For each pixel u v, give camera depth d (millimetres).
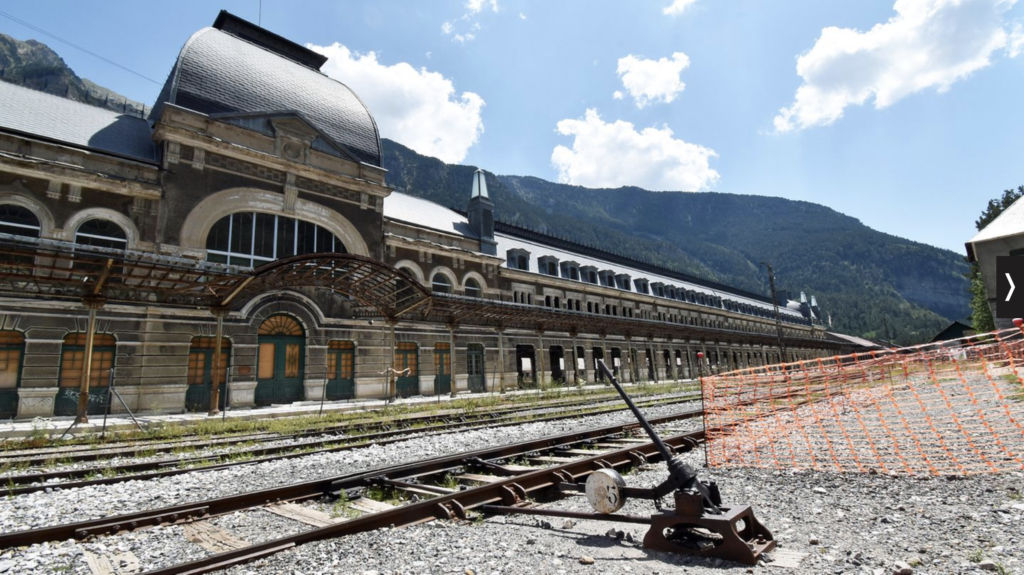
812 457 8867
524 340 39781
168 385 21312
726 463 8805
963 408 13227
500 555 4594
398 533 5246
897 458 8367
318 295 26812
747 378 13820
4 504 7195
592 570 4152
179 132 22984
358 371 28078
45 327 19062
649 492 4887
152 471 9172
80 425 15641
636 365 51344
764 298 97000
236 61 27109
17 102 21875
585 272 51781
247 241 24906
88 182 20719
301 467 9609
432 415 18156
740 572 3979
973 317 47719
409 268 32719
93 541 5246
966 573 3812
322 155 28156
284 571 4328
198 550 5004
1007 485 6367
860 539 4707
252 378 23797
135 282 19828
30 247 13516
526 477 6953
